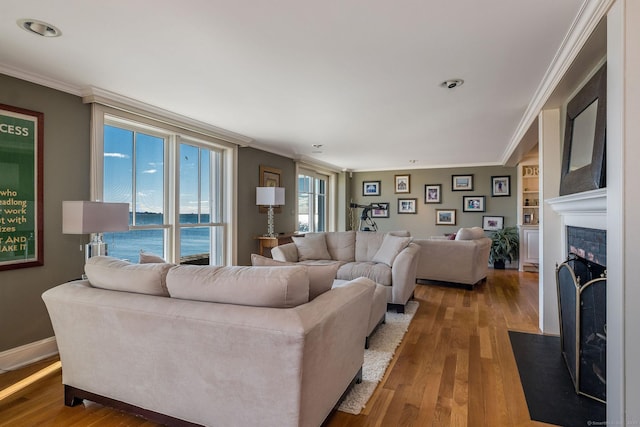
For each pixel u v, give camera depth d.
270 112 3.66
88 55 2.32
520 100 3.23
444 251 5.16
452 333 3.20
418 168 7.96
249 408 1.54
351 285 2.08
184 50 2.26
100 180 3.11
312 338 1.46
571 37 2.05
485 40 2.12
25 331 2.65
